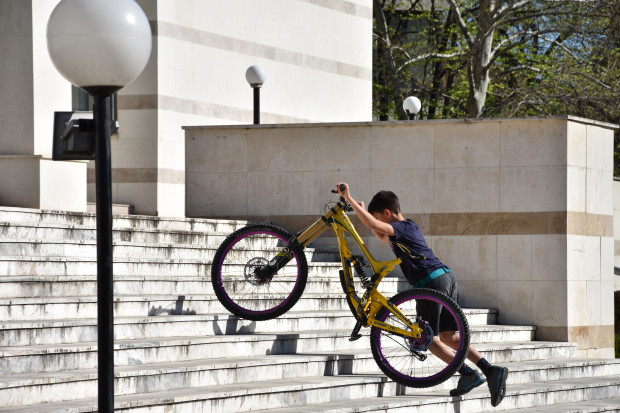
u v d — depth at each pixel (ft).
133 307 32.89
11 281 31.48
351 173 50.37
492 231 47.70
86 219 43.27
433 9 124.98
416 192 49.14
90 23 21.74
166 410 25.82
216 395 27.27
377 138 49.90
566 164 46.44
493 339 43.52
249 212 52.16
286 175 51.52
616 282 75.82
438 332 31.50
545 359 43.32
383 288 46.47
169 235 43.96
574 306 46.68
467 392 32.42
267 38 72.43
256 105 58.65
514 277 47.19
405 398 31.94
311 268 43.98
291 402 29.53
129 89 63.31
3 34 48.75
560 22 106.42
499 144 47.70
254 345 33.04
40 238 37.91
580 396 38.37
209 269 40.88
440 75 127.03
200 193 53.01
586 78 105.40
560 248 46.37
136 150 63.21
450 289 32.30
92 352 28.09
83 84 22.12
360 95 82.28
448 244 48.49
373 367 34.55
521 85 113.39
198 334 33.09
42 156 48.29
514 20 110.42
